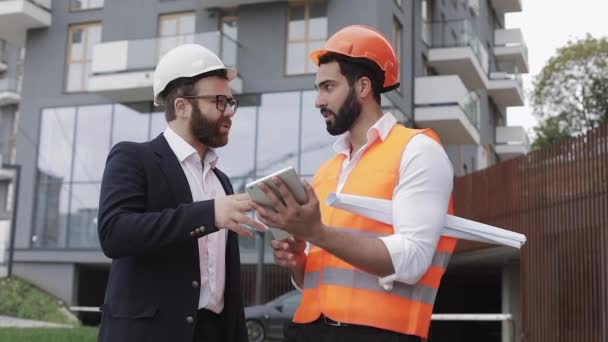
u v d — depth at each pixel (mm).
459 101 22469
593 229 8578
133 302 3010
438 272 2803
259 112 20297
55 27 22453
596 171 8602
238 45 20656
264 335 14750
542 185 9875
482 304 20406
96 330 12258
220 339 3262
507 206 10922
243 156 20188
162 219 2818
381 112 2930
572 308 8891
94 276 21922
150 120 21172
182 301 3027
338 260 2777
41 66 22391
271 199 2367
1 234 27703
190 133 3268
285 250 2889
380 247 2516
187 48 3291
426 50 24875
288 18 20578
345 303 2711
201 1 20875
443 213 2668
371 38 2877
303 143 19812
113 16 21922
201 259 3182
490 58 35969
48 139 21969
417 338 2748
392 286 2672
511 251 11914
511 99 35125
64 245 21141
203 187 3291
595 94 27938
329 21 20156
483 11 34625
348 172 2889
